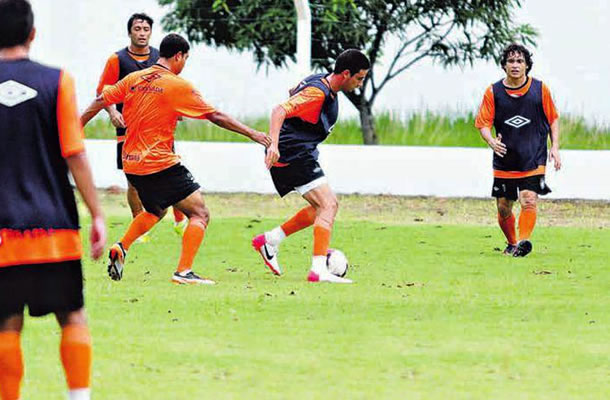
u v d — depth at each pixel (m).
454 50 50.88
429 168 45.62
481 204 43.81
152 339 19.91
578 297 24.81
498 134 32.03
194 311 22.58
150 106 26.00
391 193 45.84
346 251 32.34
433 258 31.14
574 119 48.94
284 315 22.22
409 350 19.19
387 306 23.34
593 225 39.22
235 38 51.16
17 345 14.87
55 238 14.67
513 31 49.94
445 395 16.42
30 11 15.03
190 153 46.50
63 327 15.01
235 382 17.05
